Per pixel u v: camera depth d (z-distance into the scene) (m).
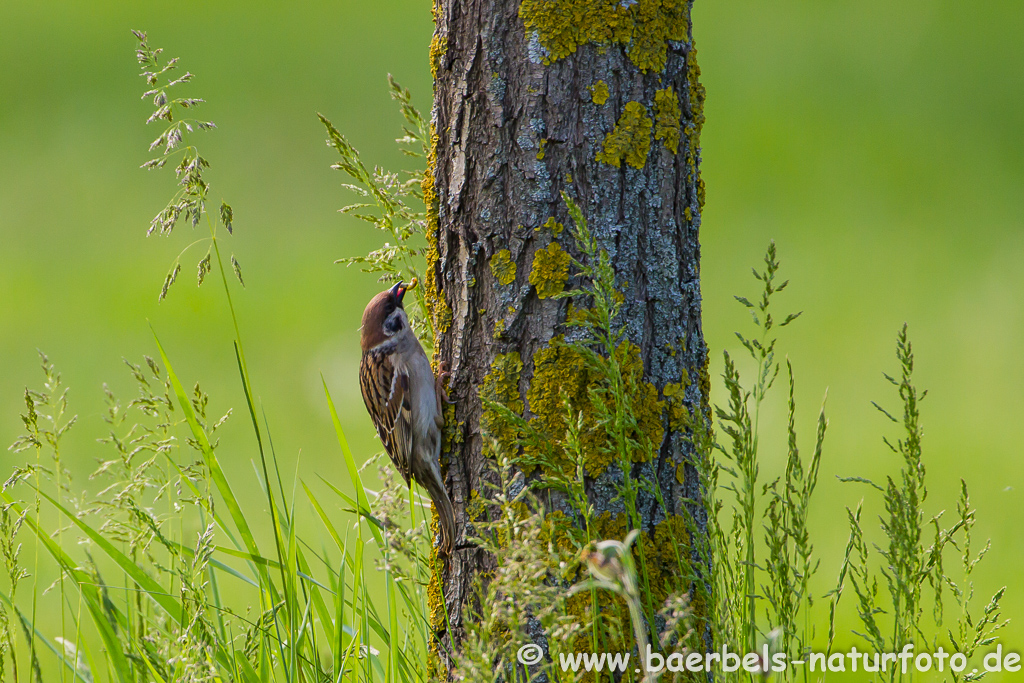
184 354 18.91
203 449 6.81
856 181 26.00
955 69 30.20
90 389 17.34
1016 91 29.30
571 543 6.15
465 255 6.44
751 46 32.09
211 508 6.82
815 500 12.62
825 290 20.39
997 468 13.27
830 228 23.67
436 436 6.70
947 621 9.28
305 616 6.42
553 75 6.11
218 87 29.86
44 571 10.58
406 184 7.37
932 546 5.86
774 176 26.45
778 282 20.91
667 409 6.37
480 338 6.45
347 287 21.27
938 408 15.38
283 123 28.27
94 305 20.69
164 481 7.41
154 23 34.16
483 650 5.43
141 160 27.50
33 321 20.14
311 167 26.19
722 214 24.84
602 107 6.13
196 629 6.20
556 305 6.22
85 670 7.01
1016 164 26.11
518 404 6.35
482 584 6.58
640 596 6.26
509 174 6.23
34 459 12.53
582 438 6.23
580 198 6.16
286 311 20.42
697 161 6.49
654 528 6.34
